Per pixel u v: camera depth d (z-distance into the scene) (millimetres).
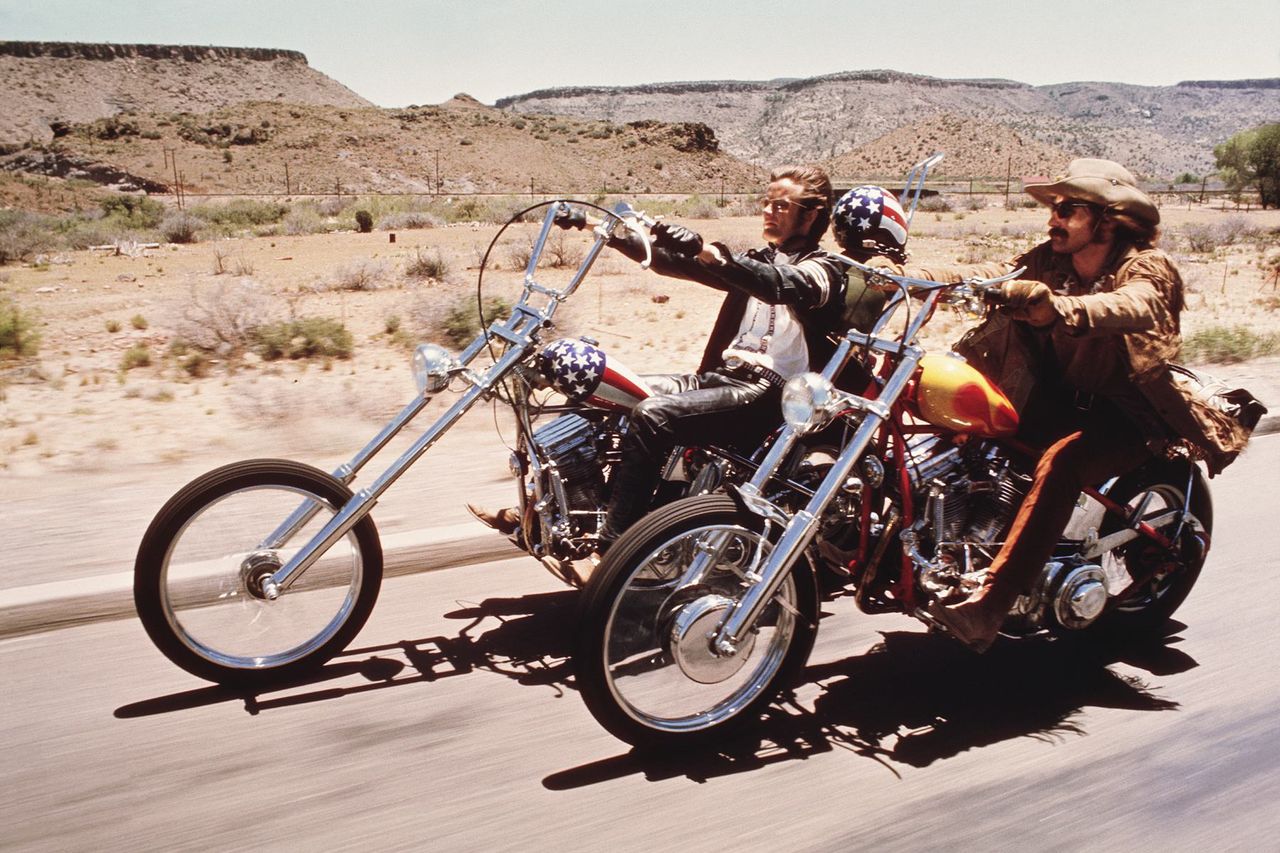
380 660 4074
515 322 3908
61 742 3432
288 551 4062
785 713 3768
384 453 6875
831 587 4691
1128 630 4383
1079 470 3672
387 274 19672
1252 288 20906
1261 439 7590
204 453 6871
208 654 3773
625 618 3451
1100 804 3227
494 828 3033
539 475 3908
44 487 6047
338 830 3004
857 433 3375
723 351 4289
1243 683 4047
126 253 28312
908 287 3398
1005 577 3562
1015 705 3863
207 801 3125
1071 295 3885
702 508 3289
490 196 95375
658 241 3574
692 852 2951
